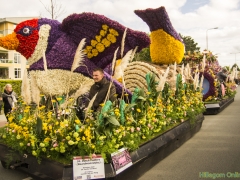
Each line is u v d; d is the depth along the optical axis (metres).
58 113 4.14
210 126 8.66
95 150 3.52
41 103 5.41
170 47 8.95
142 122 4.50
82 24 5.81
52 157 3.66
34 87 4.41
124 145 3.90
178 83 6.88
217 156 5.43
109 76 6.27
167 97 6.15
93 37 5.94
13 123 4.48
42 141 3.78
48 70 5.84
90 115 3.98
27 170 4.04
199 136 7.20
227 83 16.06
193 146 6.19
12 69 33.53
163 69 8.84
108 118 3.73
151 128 4.71
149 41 5.93
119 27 5.75
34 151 3.71
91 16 5.67
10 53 33.81
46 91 5.81
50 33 5.92
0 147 4.58
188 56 12.73
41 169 3.73
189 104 6.91
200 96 8.35
